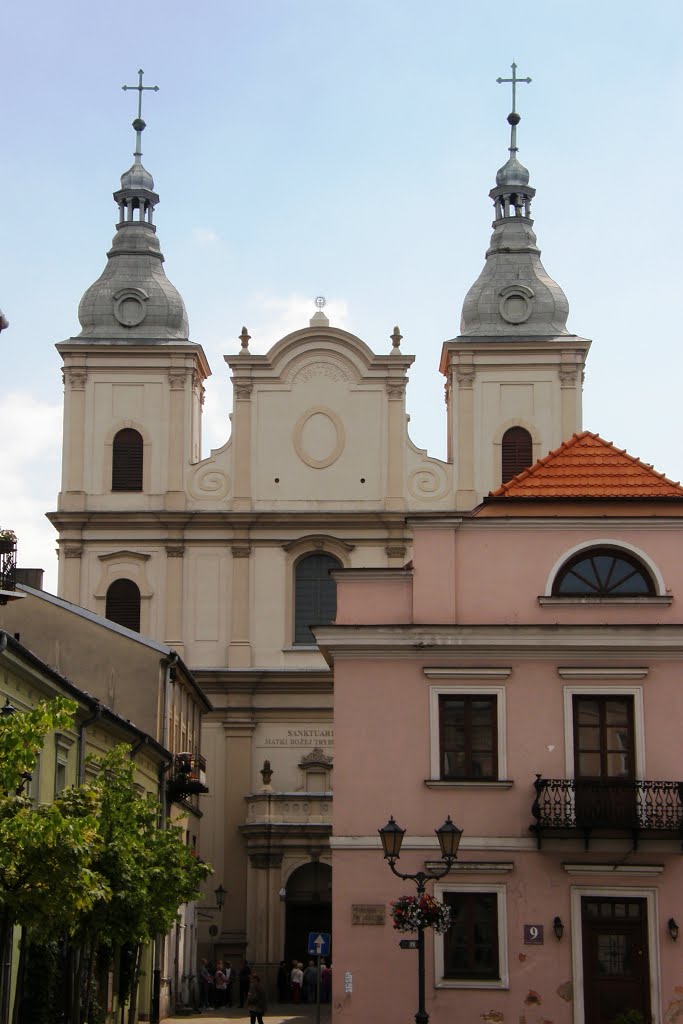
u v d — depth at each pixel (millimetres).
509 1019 33594
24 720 24469
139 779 49312
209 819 66500
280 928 63969
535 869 34281
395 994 33969
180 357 70375
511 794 34688
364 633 35312
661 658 35094
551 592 35781
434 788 34750
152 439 69938
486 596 35812
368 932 34281
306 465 69812
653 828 33812
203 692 63656
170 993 54781
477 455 69625
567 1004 33625
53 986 36062
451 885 34281
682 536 35906
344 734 35094
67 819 25594
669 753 34750
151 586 68750
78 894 26266
